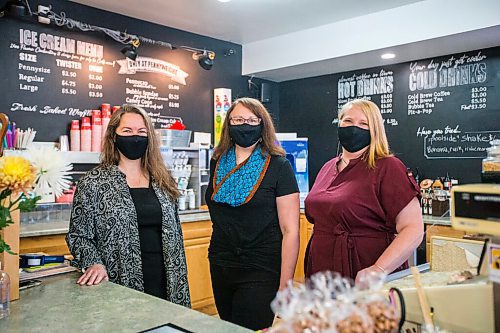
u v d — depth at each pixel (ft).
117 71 11.93
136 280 5.62
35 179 3.66
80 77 11.23
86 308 3.89
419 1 10.64
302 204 13.32
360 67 13.73
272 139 6.57
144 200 5.97
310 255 6.02
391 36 11.21
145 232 5.90
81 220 5.57
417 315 2.87
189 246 11.11
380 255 5.41
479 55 11.50
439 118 12.28
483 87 11.45
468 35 10.22
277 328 2.23
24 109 10.32
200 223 11.38
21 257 4.99
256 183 6.24
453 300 2.77
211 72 14.06
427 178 12.53
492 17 9.53
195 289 11.24
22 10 9.71
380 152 5.67
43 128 10.62
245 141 6.39
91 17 11.30
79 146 10.99
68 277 4.98
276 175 6.30
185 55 13.39
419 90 12.67
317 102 15.07
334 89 14.62
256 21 12.32
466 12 9.91
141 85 12.42
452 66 12.01
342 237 5.55
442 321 2.79
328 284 2.52
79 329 3.38
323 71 14.32
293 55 13.42
